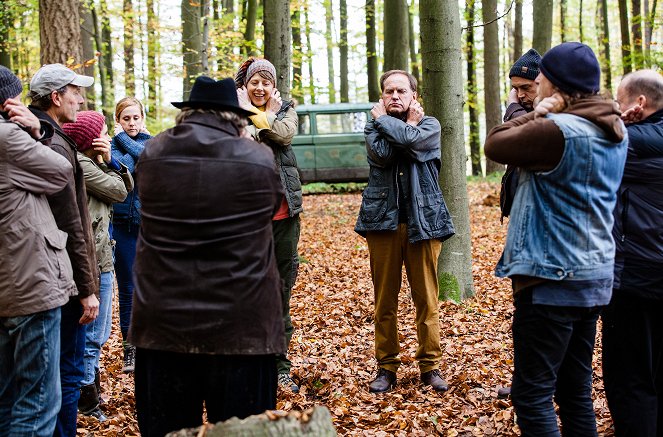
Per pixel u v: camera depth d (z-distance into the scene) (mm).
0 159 3039
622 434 3527
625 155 3105
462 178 7105
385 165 4645
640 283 3391
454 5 6852
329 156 17922
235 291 2658
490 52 19078
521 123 3090
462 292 7207
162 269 2688
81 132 4328
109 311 4582
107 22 18578
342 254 10641
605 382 3617
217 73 15773
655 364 3615
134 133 5363
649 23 21047
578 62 2998
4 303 3082
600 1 28922
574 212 2953
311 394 4895
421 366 4848
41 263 3119
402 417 4305
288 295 4898
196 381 2832
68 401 3650
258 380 2783
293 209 4746
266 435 2424
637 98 3451
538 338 3023
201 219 2660
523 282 3035
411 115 4641
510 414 4266
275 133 4590
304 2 17359
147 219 2750
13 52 17812
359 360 5598
